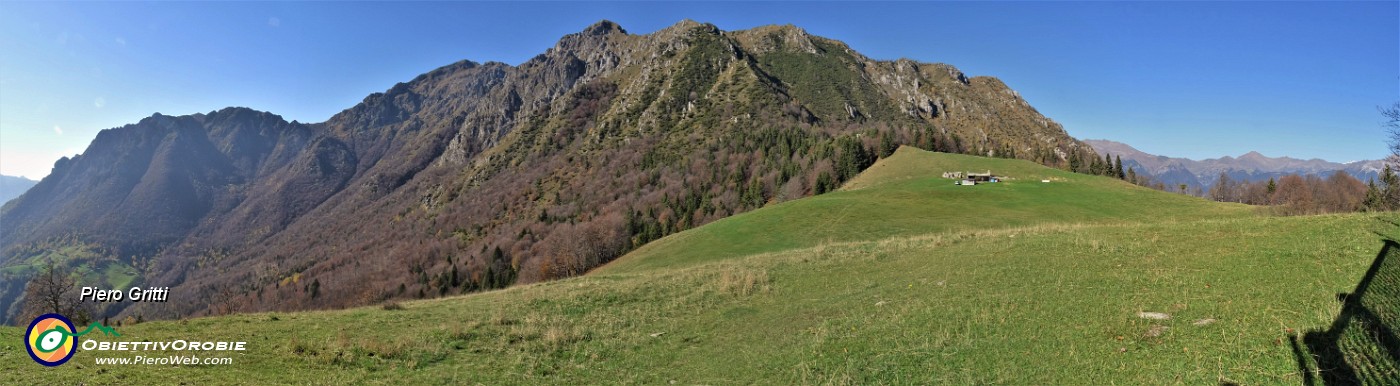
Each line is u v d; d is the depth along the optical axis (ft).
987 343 41.81
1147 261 59.88
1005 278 60.64
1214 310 40.81
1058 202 235.61
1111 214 212.43
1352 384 28.30
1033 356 38.32
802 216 224.74
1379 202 105.81
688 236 221.05
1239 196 451.12
